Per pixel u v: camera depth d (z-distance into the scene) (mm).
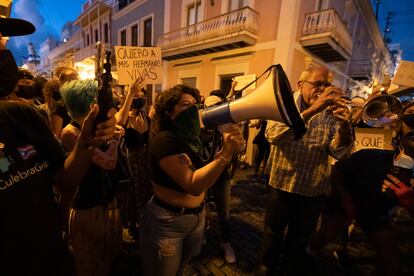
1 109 672
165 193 1136
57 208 842
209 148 1323
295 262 1814
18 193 657
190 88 1142
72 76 2217
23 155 690
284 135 1562
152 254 1176
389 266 1461
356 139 1779
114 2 11320
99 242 1454
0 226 612
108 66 752
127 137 2020
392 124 1543
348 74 9969
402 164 1580
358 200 1643
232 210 3096
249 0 6152
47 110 2320
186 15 7734
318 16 5434
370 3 9477
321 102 1188
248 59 6262
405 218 3289
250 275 1940
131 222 2072
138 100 2064
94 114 709
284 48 5477
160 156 1008
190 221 1182
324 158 1601
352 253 2352
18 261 647
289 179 1608
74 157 761
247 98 853
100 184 1409
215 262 2080
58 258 791
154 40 9102
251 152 5922
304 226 1697
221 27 6395
